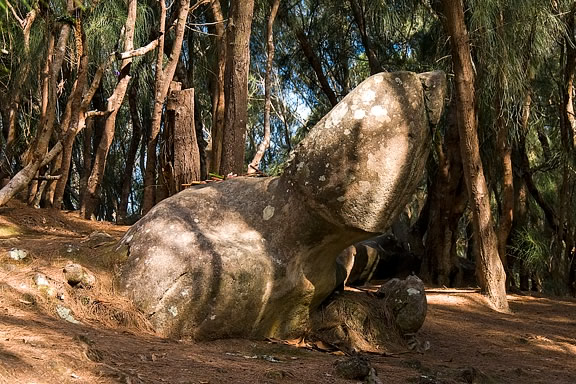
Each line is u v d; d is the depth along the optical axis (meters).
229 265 5.78
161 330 5.63
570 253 18.08
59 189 10.53
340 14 17.78
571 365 7.16
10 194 6.41
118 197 24.12
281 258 6.09
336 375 4.82
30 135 14.80
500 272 11.26
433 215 14.24
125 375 3.78
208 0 11.66
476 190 11.22
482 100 13.12
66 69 13.99
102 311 5.46
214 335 5.76
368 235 6.17
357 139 5.93
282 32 18.03
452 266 14.20
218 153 10.79
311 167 6.04
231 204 6.34
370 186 5.95
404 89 6.07
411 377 5.08
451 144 13.95
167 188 8.84
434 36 15.10
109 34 13.32
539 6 11.54
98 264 5.93
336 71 19.45
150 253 5.87
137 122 18.92
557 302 12.77
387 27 15.21
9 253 5.77
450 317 9.60
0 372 3.41
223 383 4.13
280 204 6.22
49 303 5.22
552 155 18.64
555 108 18.23
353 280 11.94
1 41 10.23
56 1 7.77
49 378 3.53
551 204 19.66
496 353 7.44
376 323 6.84
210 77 16.12
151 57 15.95
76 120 7.65
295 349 5.82
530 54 12.34
